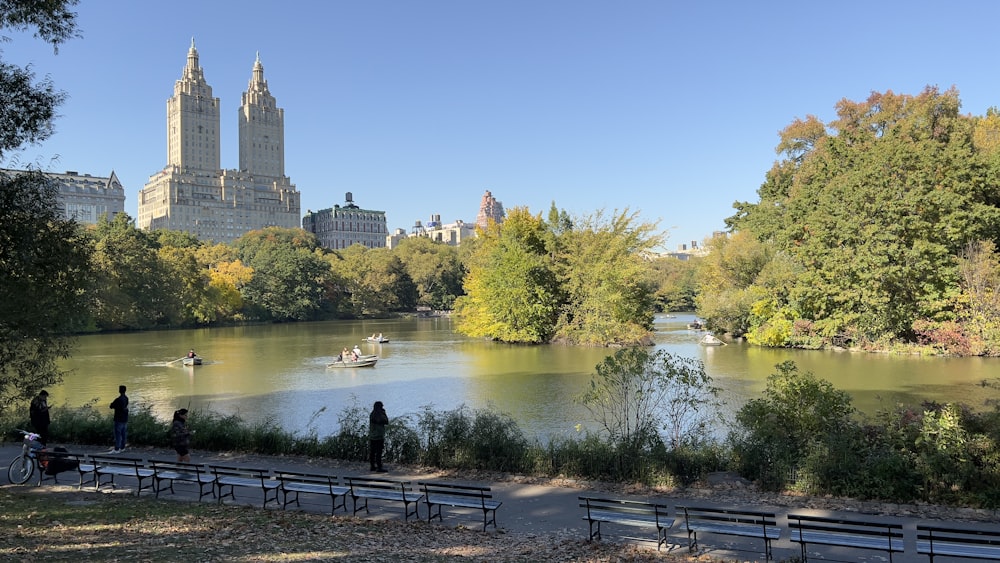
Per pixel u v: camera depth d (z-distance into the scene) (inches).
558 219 2933.1
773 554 441.1
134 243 3796.8
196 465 581.6
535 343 2785.4
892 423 652.7
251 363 2140.7
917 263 2066.9
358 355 2068.2
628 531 493.7
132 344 2908.5
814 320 2412.6
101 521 491.8
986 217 2073.1
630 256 2728.8
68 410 933.8
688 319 5123.0
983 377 1572.3
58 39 666.8
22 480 645.3
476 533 482.6
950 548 386.0
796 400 677.9
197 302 4244.6
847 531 402.3
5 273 676.1
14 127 644.1
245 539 451.2
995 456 567.8
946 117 2546.8
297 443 783.1
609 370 768.9
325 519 514.9
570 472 653.9
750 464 634.8
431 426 735.7
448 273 6476.4
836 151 2501.2
